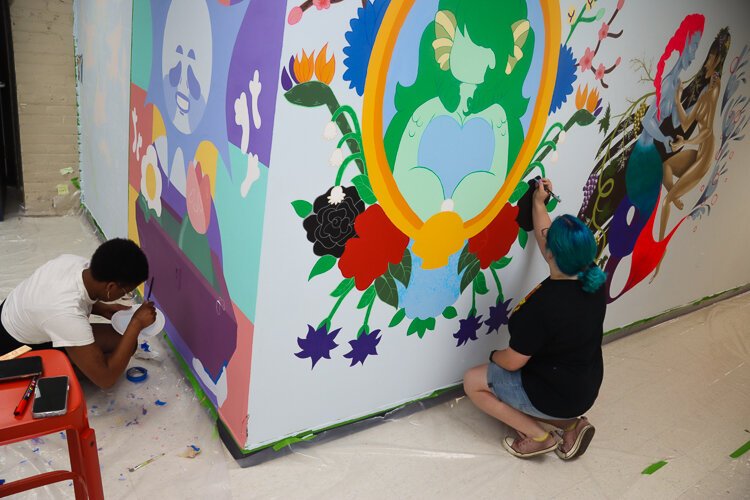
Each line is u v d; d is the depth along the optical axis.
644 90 2.70
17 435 1.39
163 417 2.36
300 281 1.98
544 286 2.18
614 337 3.40
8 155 4.43
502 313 2.68
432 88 1.97
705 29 2.85
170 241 2.67
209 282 2.27
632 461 2.43
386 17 1.78
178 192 2.48
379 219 2.06
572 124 2.46
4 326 2.12
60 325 2.02
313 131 1.79
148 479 2.02
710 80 3.04
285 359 2.07
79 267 2.16
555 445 2.34
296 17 1.61
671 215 3.27
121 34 2.92
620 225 2.97
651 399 2.89
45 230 4.06
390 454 2.30
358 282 2.12
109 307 2.60
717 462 2.48
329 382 2.23
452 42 1.95
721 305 4.05
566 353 2.16
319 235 1.95
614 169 2.77
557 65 2.28
